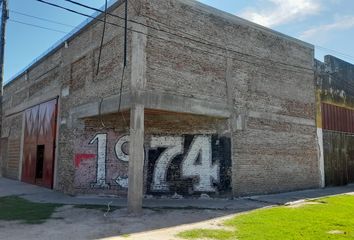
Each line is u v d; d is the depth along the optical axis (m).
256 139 16.08
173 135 14.48
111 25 13.77
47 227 9.27
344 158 22.05
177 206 12.52
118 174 14.53
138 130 11.70
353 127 23.47
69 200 13.88
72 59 16.86
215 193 14.48
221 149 14.82
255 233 8.62
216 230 9.00
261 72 16.81
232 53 15.51
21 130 23.66
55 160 17.67
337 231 8.95
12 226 9.38
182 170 14.36
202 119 14.82
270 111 16.97
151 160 14.23
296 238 8.09
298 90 18.88
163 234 8.62
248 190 15.38
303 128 18.86
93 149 15.01
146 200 13.68
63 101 17.47
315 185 19.11
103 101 13.59
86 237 8.27
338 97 22.28
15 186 19.39
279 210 12.02
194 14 14.18
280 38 18.09
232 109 15.18
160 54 12.86
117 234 8.58
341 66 23.05
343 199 15.10
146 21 12.58
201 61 14.19
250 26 16.52
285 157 17.44
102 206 12.34
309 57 20.02
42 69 20.73
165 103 12.61
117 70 13.03
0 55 13.30
